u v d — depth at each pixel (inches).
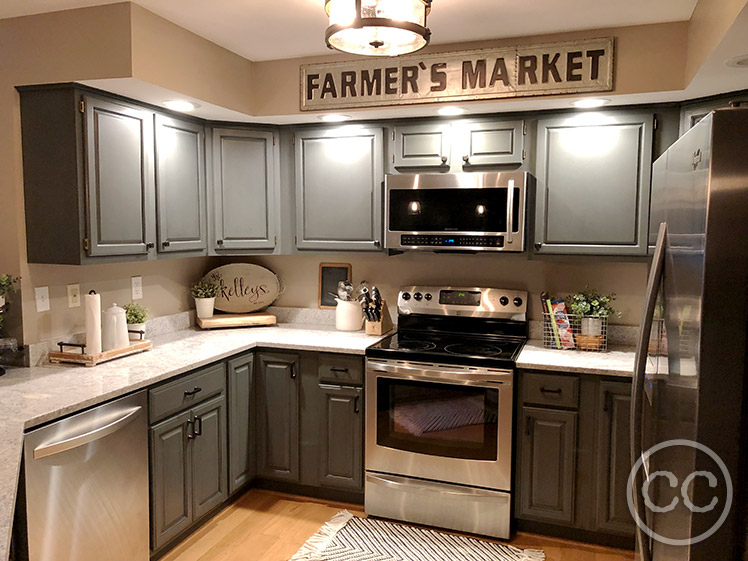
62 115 98.3
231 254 135.2
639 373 52.4
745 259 37.4
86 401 83.9
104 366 103.7
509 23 103.0
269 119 130.7
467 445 113.3
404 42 81.8
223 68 117.0
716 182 37.6
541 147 119.3
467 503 114.3
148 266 132.6
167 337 132.1
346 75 121.3
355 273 148.0
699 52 88.7
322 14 99.3
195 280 149.7
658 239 54.3
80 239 99.0
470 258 138.2
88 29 95.7
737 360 37.7
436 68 115.8
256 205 135.7
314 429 126.3
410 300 138.2
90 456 84.7
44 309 106.7
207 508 114.0
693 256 40.6
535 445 111.0
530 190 118.8
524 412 110.9
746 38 72.3
